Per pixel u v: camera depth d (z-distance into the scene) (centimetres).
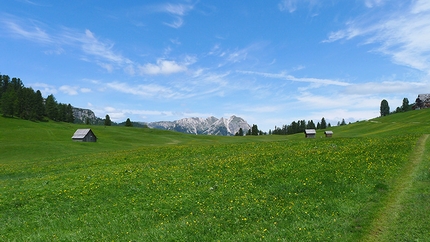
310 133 12156
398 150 3338
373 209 1812
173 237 1667
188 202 2197
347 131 14638
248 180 2616
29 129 15588
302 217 1817
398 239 1453
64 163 4997
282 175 2650
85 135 12612
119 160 4697
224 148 5234
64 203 2383
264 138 16325
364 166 2722
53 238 1805
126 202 2325
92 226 1953
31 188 2828
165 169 3294
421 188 2073
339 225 1653
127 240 1689
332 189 2222
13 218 2164
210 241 1616
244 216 1889
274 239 1561
